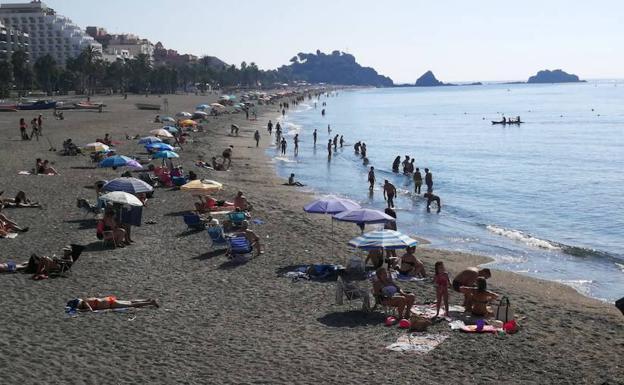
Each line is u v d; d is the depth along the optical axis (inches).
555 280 945.5
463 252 1112.2
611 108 7121.1
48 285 740.7
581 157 2851.9
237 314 670.5
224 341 590.9
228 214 1115.9
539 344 603.8
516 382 516.7
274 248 968.9
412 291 769.6
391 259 863.1
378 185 1932.8
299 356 558.9
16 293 705.0
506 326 633.0
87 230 1012.5
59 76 7401.6
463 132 4362.7
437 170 2427.4
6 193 1298.0
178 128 2962.6
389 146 3378.4
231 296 730.8
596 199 1769.2
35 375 497.0
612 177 2207.2
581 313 738.8
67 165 1734.7
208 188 1155.3
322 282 796.0
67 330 601.3
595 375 534.9
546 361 561.3
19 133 2571.4
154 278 788.6
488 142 3627.0
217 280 791.1
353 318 665.0
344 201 951.0
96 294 716.0
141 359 540.7
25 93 6747.1
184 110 4948.3
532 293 844.6
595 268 1027.9
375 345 588.4
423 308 696.4
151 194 1323.8
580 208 1636.3
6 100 5324.8
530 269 1008.9
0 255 860.6
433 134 4183.1
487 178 2207.2
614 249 1198.3
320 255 935.0
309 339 601.9
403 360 554.9
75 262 839.1
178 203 1280.8
